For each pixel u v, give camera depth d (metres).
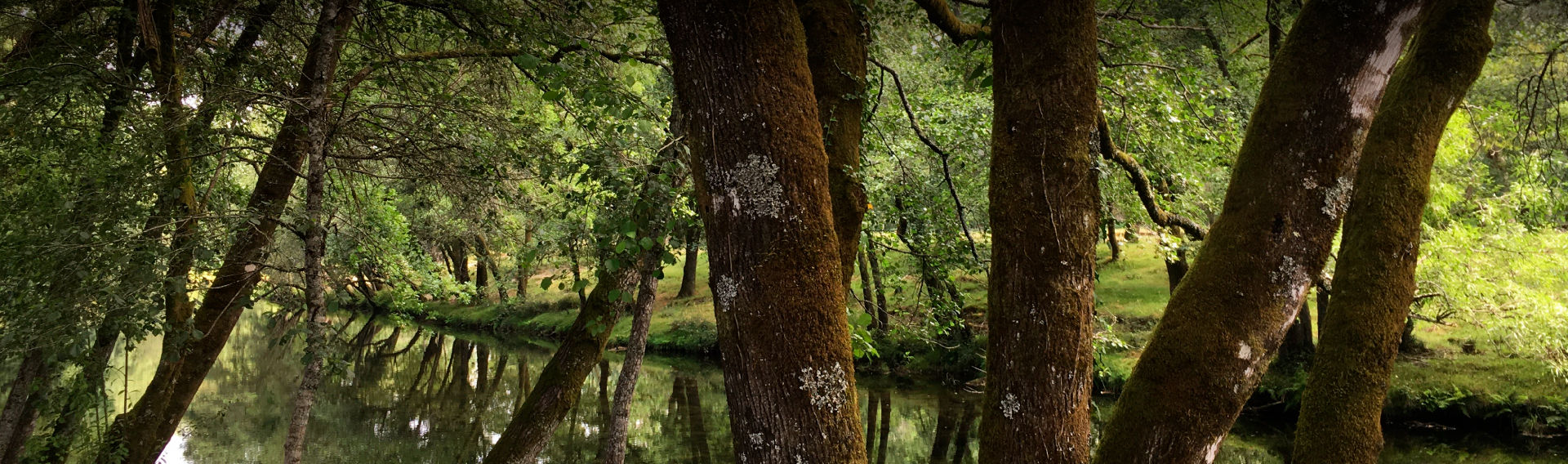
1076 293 2.71
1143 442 2.72
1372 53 2.56
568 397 6.90
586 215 5.54
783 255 2.48
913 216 7.61
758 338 2.48
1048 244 2.70
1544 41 9.06
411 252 12.08
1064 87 2.73
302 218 5.20
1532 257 12.61
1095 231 2.78
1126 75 6.89
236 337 25.58
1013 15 2.83
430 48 9.02
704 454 12.37
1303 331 15.63
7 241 5.51
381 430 13.77
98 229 5.22
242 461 11.33
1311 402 3.07
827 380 2.48
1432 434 13.35
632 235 4.20
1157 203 7.34
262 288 6.91
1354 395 2.95
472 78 7.94
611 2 7.96
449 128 7.01
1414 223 3.01
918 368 19.61
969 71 8.23
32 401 6.88
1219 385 2.66
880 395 17.50
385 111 7.93
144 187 5.37
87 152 5.83
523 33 6.60
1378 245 2.99
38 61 6.59
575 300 30.27
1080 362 2.71
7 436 6.57
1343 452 2.92
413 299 13.44
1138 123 7.50
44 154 6.37
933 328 7.97
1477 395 13.50
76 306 5.01
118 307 5.07
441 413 15.38
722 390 18.11
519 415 6.83
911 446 13.39
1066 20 2.74
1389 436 13.34
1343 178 2.63
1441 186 12.91
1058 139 2.72
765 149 2.49
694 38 2.55
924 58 9.92
